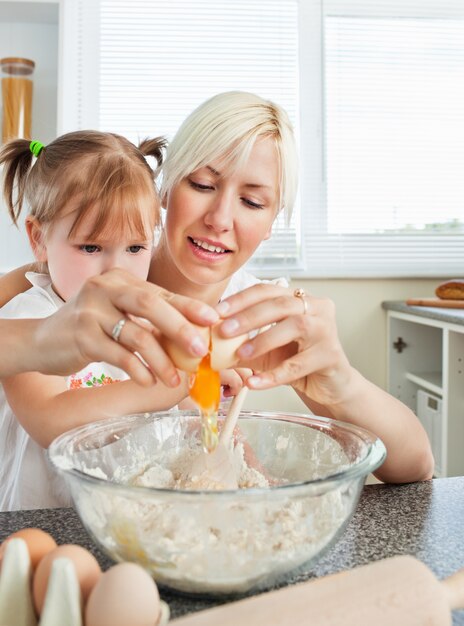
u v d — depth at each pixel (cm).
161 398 80
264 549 49
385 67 256
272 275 248
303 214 252
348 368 72
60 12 218
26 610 43
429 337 252
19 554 43
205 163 103
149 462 73
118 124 248
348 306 254
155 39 248
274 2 251
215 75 250
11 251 232
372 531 63
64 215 102
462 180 261
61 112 222
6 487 109
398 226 258
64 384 91
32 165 126
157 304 54
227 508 49
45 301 107
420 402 238
